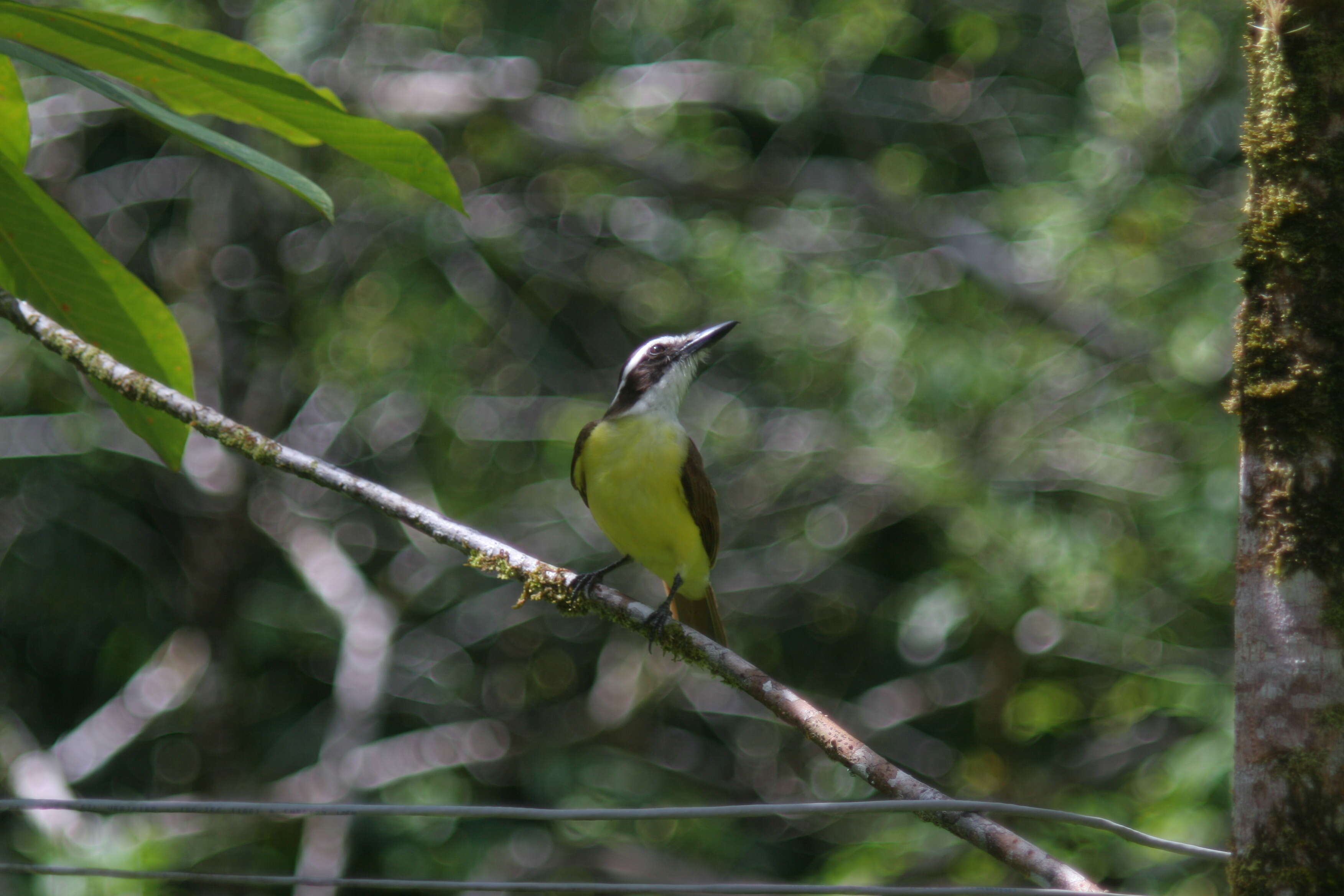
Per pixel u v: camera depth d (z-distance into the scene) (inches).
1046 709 563.5
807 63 596.1
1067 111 628.4
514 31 663.1
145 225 655.8
